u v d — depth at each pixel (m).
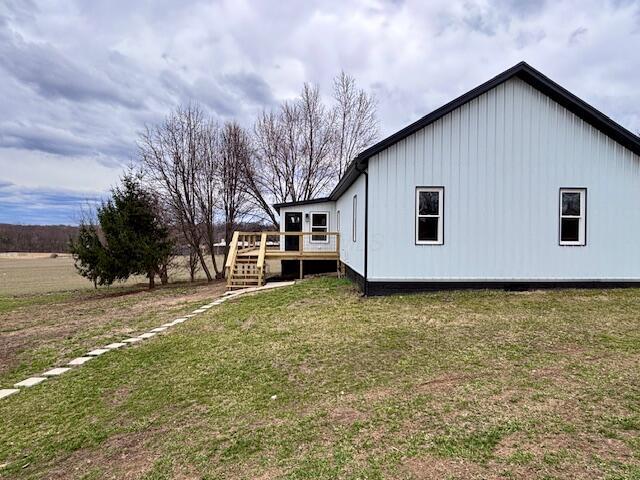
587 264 8.59
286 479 2.41
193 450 2.85
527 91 8.44
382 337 5.48
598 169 8.59
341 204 13.80
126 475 2.60
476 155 8.43
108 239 14.16
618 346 4.85
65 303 11.91
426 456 2.58
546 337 5.27
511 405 3.29
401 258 8.44
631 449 2.58
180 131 19.08
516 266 8.50
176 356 5.22
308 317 6.95
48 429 3.35
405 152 8.36
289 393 3.80
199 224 19.34
